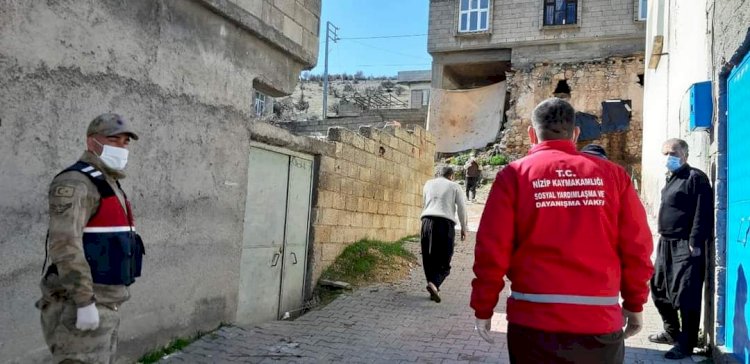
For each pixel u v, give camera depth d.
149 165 4.50
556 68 23.75
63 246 2.69
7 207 3.43
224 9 5.18
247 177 5.82
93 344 2.87
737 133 4.19
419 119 28.83
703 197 4.59
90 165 2.95
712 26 4.90
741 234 4.02
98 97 4.02
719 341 4.49
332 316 6.29
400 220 10.45
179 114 4.81
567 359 2.54
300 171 7.07
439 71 26.59
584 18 23.66
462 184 21.30
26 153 3.53
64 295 2.84
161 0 4.59
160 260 4.66
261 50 5.95
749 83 3.89
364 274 8.00
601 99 22.92
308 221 7.31
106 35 4.07
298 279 7.12
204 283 5.22
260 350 5.02
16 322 3.52
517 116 24.14
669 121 9.33
